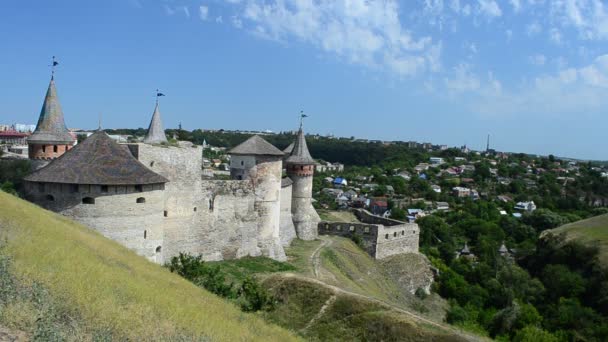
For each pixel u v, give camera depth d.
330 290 33.12
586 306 62.75
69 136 50.03
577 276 67.88
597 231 80.50
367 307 31.66
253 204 49.94
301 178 64.00
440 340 29.06
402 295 58.62
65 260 19.91
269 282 34.50
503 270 73.62
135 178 34.00
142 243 34.69
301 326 30.52
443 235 105.69
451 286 69.62
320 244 62.81
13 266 16.70
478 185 188.75
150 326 16.45
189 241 42.81
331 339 29.47
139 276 23.56
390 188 177.25
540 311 63.16
